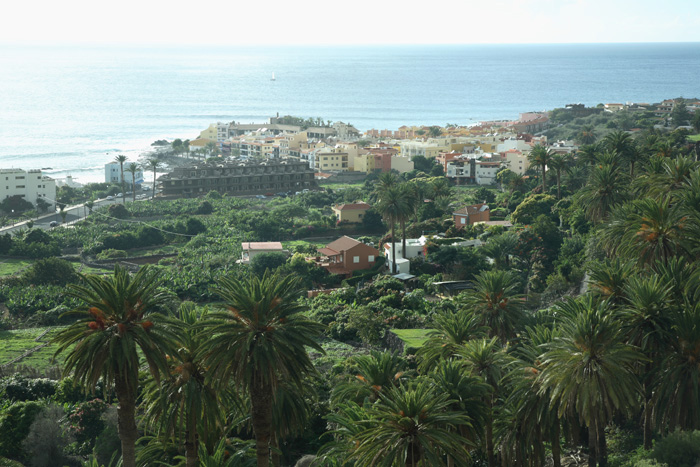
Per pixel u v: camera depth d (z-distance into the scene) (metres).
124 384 47.69
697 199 83.38
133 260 187.75
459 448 46.78
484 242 162.12
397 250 161.12
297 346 47.53
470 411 53.91
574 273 125.06
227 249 188.38
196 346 50.12
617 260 72.06
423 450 45.44
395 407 47.28
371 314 111.19
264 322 47.31
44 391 85.44
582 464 65.19
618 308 65.19
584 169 194.75
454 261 148.38
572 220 151.12
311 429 69.00
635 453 62.34
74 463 70.38
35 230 196.75
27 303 141.38
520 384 55.97
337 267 161.00
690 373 57.31
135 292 48.75
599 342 52.66
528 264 143.62
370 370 56.50
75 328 47.97
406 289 139.25
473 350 60.28
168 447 56.25
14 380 86.44
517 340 71.00
